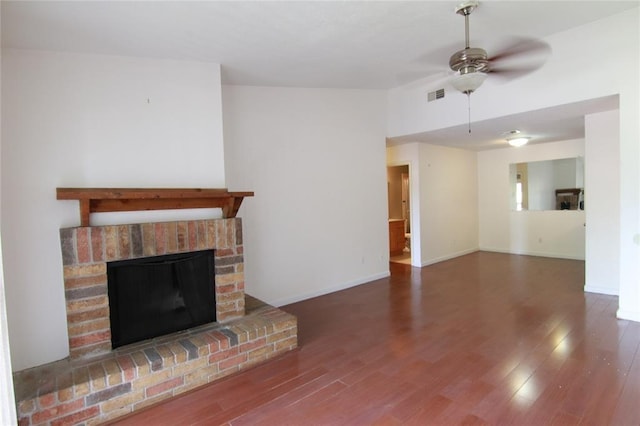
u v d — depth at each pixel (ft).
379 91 17.56
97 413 7.02
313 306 14.02
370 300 14.65
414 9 8.45
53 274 8.11
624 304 11.66
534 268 19.57
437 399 7.53
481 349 9.78
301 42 9.53
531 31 11.09
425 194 21.04
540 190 22.90
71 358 7.82
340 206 16.28
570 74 11.76
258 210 13.47
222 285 9.94
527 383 8.00
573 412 6.91
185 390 8.11
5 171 7.52
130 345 8.52
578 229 21.47
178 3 6.77
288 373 8.83
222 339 8.73
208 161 10.36
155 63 9.46
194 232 9.46
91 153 8.57
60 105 8.16
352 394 7.83
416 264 21.01
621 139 11.21
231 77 11.92
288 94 14.26
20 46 7.63
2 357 5.25
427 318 12.35
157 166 9.53
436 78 15.55
